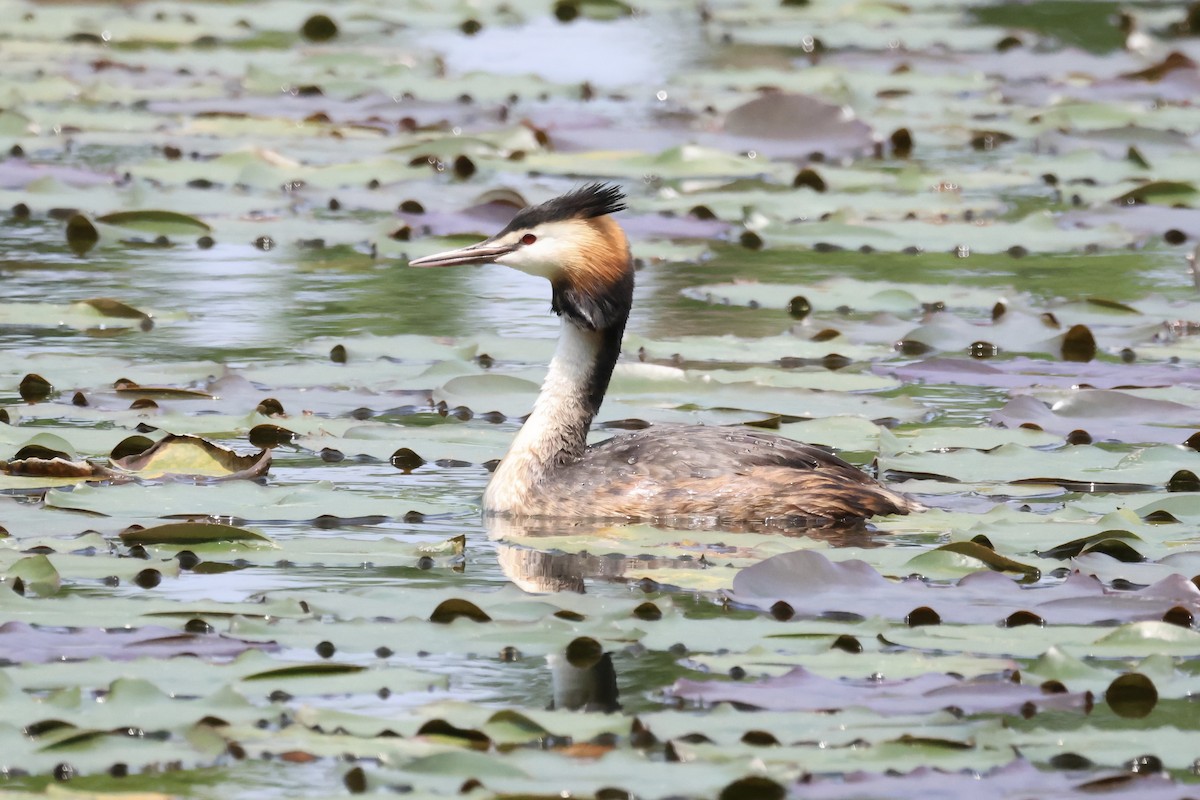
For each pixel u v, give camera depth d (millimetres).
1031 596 10695
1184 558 11359
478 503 13047
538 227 13469
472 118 27484
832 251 21750
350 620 9977
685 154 25062
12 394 15016
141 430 14109
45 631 9758
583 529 12531
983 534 11781
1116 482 13258
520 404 15211
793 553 10938
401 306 18688
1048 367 16688
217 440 14172
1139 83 30281
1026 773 8203
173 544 11508
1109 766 8328
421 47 32875
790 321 18375
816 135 26719
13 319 17094
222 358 16359
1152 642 9828
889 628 10078
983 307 18672
